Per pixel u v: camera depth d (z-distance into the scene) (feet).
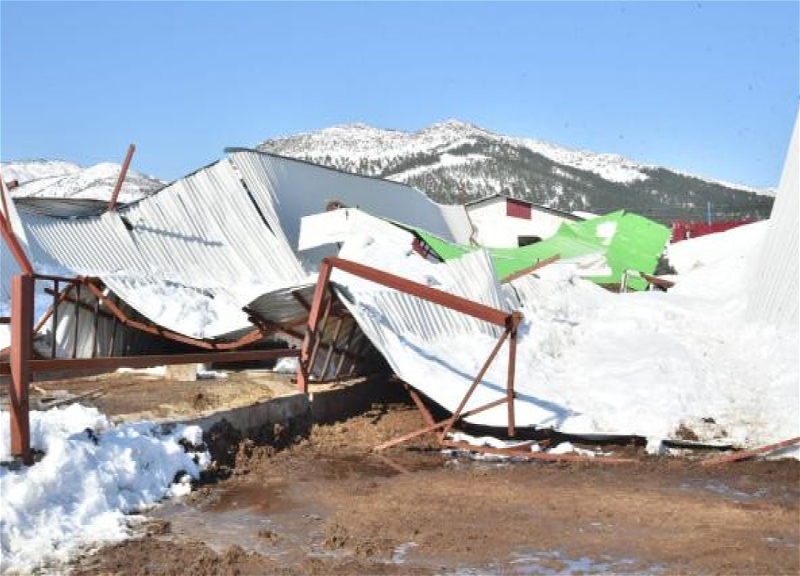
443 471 35.22
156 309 50.96
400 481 33.12
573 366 52.54
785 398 43.80
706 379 48.70
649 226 117.08
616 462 37.04
